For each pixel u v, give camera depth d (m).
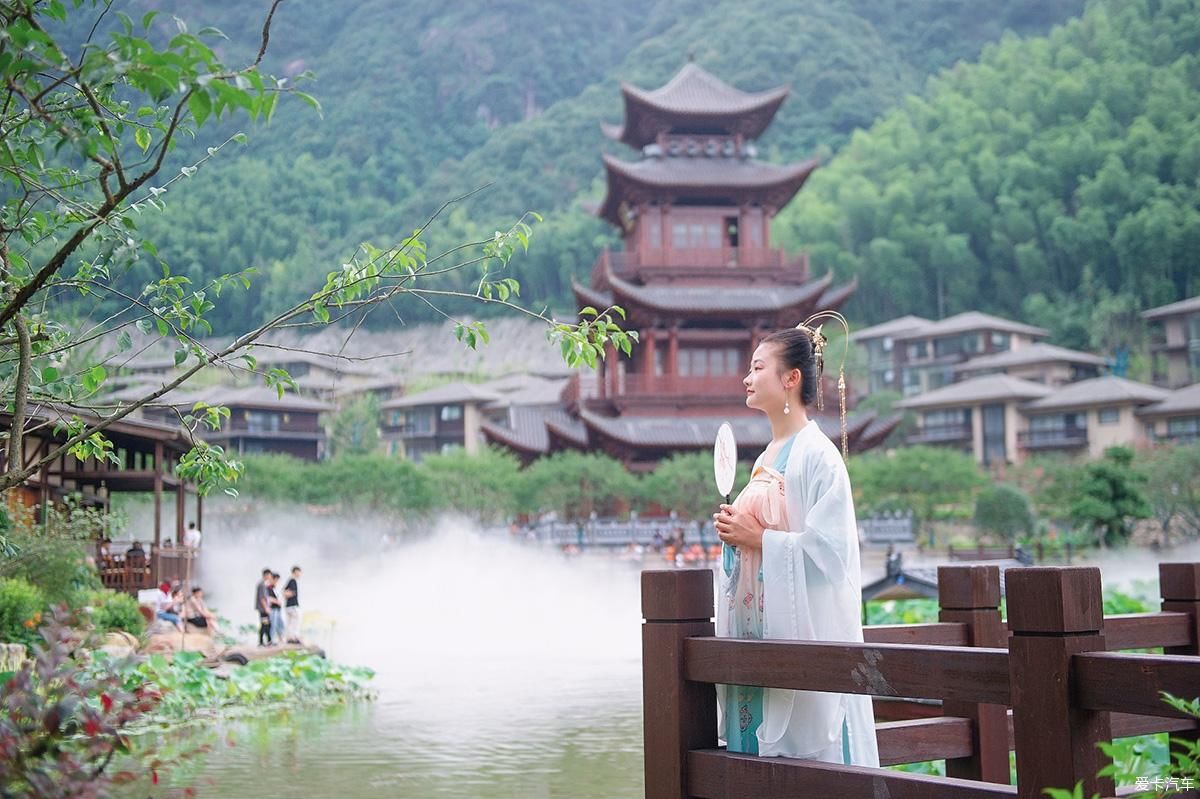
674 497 49.06
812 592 3.99
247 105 3.47
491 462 57.44
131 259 4.01
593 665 20.92
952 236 121.44
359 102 170.62
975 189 127.69
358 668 16.47
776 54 162.25
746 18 170.38
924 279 123.25
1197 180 117.75
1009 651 3.12
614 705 14.73
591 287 55.81
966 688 3.22
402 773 9.40
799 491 4.18
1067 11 168.62
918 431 85.94
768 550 3.98
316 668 16.03
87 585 17.55
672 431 51.88
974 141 130.62
